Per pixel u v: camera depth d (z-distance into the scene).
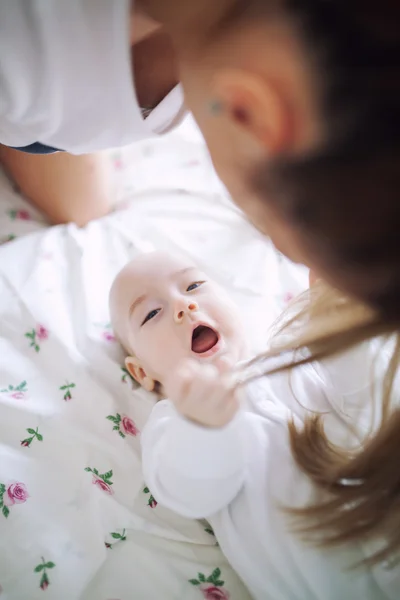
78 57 0.51
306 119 0.38
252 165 0.42
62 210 1.11
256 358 0.73
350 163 0.38
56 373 0.91
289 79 0.38
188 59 0.43
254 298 1.04
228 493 0.75
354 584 0.68
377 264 0.42
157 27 0.54
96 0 0.47
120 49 0.50
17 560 0.71
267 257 1.11
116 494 0.80
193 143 1.29
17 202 1.12
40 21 0.48
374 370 0.74
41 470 0.80
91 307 1.00
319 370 0.82
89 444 0.84
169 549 0.77
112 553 0.76
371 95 0.36
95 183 1.10
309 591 0.70
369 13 0.34
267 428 0.80
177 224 1.17
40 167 1.05
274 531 0.73
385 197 0.39
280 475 0.76
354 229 0.41
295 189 0.41
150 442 0.74
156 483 0.73
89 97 0.55
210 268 1.08
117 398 0.91
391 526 0.67
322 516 0.69
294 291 1.07
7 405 0.84
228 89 0.41
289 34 0.37
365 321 0.52
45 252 1.05
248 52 0.39
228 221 1.17
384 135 0.37
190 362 0.66
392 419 0.63
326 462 0.73
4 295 0.98
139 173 1.25
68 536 0.75
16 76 0.51
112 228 1.12
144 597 0.72
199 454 0.67
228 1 0.40
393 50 0.35
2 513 0.74
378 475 0.64
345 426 0.79
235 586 0.75
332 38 0.35
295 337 0.77
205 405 0.63
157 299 0.90
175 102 0.63
